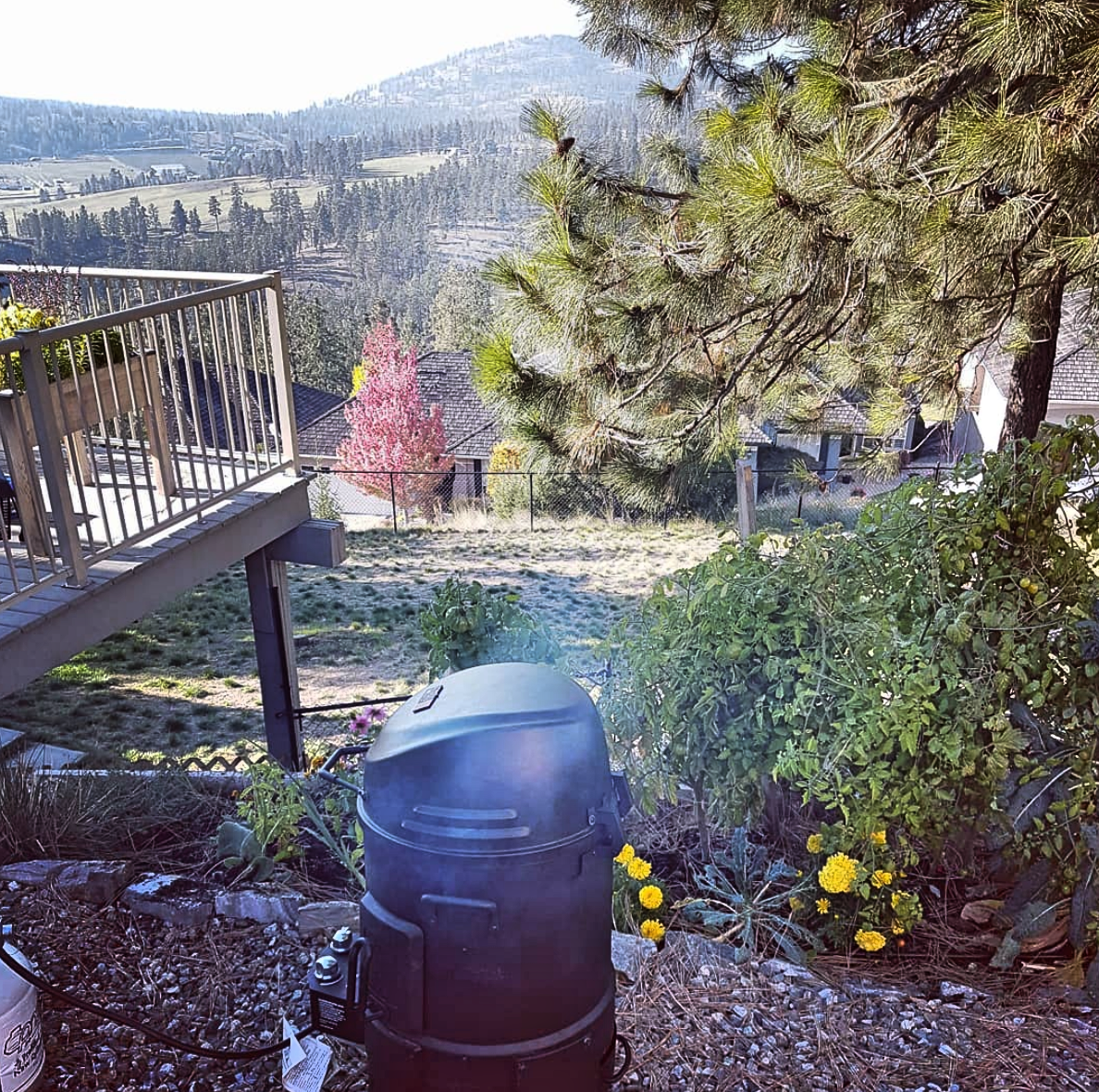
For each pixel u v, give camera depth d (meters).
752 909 2.63
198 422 4.85
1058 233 4.12
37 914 2.74
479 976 1.59
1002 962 2.56
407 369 25.16
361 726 4.25
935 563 2.74
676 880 3.00
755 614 2.74
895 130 4.26
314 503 17.97
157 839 3.29
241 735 7.61
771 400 6.43
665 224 5.65
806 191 4.20
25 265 5.70
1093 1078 2.13
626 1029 2.27
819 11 5.54
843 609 2.71
